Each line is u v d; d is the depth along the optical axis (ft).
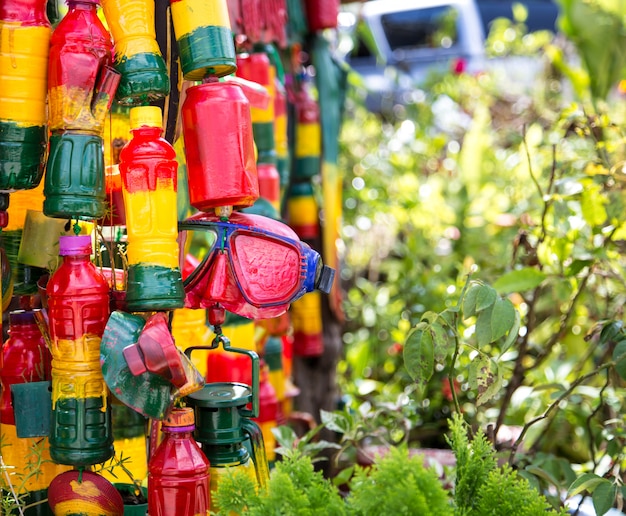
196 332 5.17
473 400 7.75
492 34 18.75
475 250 10.39
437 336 4.69
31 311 4.33
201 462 3.82
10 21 3.84
